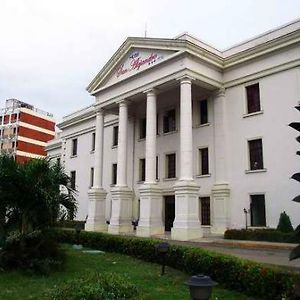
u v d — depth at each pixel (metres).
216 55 25.02
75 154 42.12
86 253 15.65
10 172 11.14
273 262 12.80
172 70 24.42
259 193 22.89
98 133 30.73
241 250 17.17
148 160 24.94
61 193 12.42
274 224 21.86
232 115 25.09
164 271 11.53
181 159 22.81
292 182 21.38
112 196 27.84
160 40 25.14
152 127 25.33
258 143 23.70
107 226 29.45
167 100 29.38
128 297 7.96
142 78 26.72
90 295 7.45
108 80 30.44
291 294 7.32
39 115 72.62
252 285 8.45
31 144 70.31
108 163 35.84
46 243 11.94
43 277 10.63
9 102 73.06
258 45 23.56
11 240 11.27
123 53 28.55
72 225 29.34
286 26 22.62
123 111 28.38
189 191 21.88
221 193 24.48
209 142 26.09
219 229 24.22
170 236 22.91
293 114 21.83
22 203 11.39
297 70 21.95
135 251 14.55
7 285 9.72
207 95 26.77
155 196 24.27
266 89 23.45
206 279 5.40
